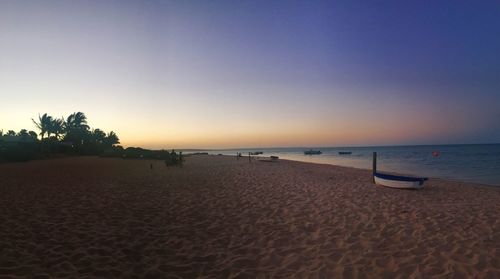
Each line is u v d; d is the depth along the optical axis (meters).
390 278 4.82
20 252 5.90
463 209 9.83
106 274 5.02
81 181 17.23
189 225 8.08
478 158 52.84
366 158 60.41
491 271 4.99
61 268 5.20
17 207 10.05
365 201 11.07
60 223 8.07
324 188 14.23
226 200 11.46
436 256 5.71
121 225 8.00
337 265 5.37
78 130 66.50
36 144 51.91
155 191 13.62
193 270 5.26
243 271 5.19
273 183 16.14
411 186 13.93
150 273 5.11
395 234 7.11
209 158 50.91
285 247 6.37
